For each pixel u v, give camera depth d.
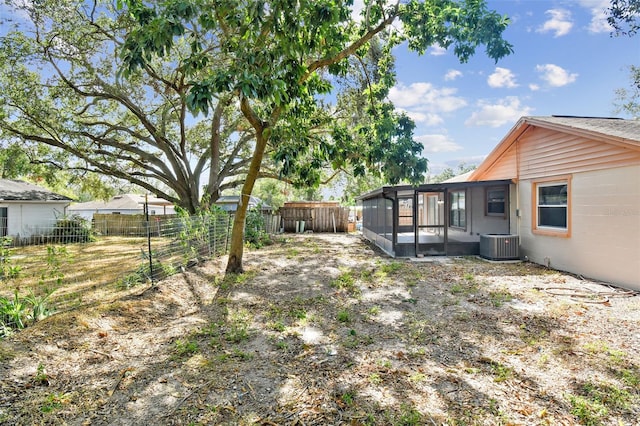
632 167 5.91
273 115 7.11
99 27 11.55
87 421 2.39
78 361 3.30
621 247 6.16
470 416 2.45
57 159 16.14
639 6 7.68
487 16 6.54
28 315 4.30
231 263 7.85
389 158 6.93
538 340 3.86
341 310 5.12
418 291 6.18
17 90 12.23
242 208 7.77
